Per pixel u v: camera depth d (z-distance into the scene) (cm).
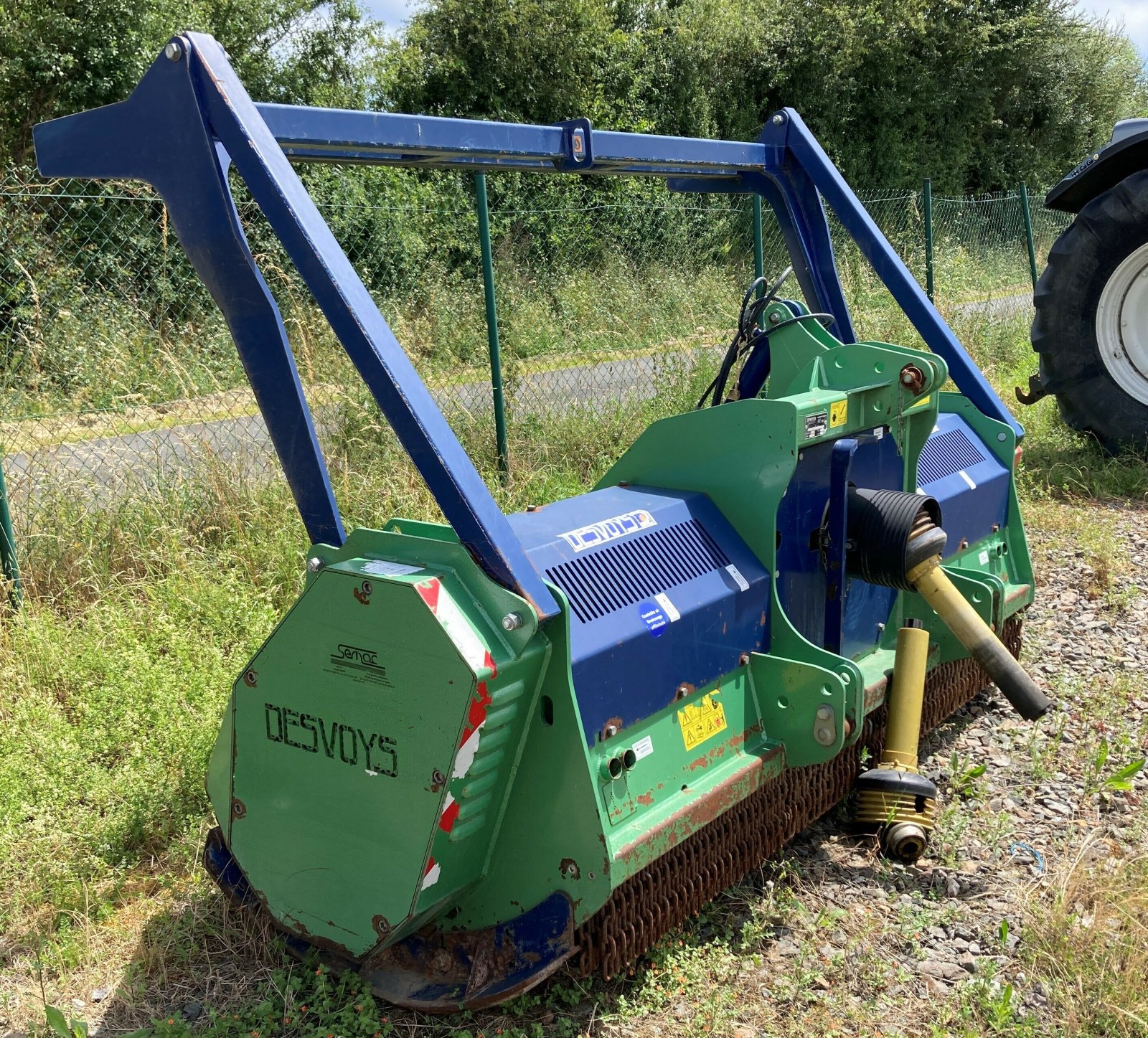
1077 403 679
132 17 1287
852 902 290
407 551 235
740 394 390
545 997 253
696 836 267
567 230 1022
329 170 930
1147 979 251
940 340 411
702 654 271
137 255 830
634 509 283
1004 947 270
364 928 238
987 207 1503
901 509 311
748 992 256
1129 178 629
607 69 1798
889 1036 241
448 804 221
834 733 276
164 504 533
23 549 496
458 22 1661
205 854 287
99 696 392
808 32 2062
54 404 647
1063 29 2491
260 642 430
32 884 299
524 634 219
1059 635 464
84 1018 257
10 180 1009
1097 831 322
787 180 406
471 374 732
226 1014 254
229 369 754
